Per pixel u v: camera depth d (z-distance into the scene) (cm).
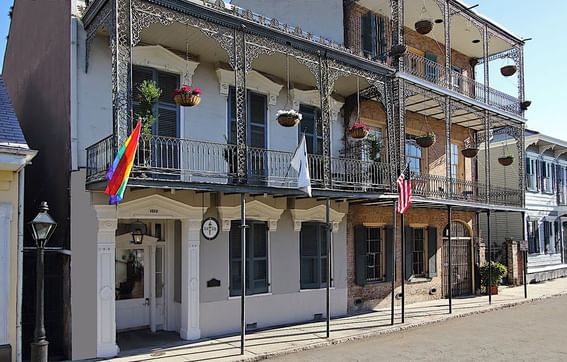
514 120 1995
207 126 1236
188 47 1184
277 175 1345
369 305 1544
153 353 1003
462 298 1822
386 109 1430
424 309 1564
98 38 1086
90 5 1007
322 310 1410
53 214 1095
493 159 2433
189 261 1138
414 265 1736
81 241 994
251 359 973
